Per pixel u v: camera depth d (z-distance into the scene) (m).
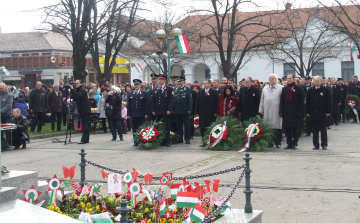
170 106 13.42
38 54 48.03
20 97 19.22
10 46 48.91
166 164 10.23
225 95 13.59
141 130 13.28
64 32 22.83
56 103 19.05
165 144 13.64
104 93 18.52
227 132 12.36
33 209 4.75
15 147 13.80
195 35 30.23
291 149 12.12
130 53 40.12
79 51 22.31
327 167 9.24
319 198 6.85
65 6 21.80
